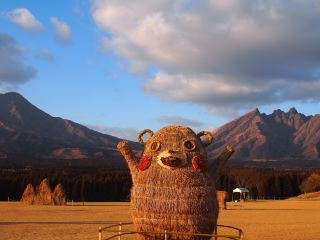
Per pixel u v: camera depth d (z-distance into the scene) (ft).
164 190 58.18
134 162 62.75
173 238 57.57
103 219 129.49
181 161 59.72
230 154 63.31
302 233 97.04
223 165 63.16
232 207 216.33
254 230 103.30
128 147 63.41
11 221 119.03
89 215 146.30
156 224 57.67
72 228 101.60
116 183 322.55
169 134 62.28
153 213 57.82
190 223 57.36
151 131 64.85
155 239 58.08
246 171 444.55
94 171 432.66
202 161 60.95
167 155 59.36
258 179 391.65
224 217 146.82
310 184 377.91
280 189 378.73
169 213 57.41
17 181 310.86
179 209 57.41
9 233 90.58
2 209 173.58
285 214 162.50
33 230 96.78
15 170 417.08
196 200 58.08
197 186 58.95
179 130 62.80
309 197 348.38
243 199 331.98
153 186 58.65
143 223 58.49
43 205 211.61
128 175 345.10
